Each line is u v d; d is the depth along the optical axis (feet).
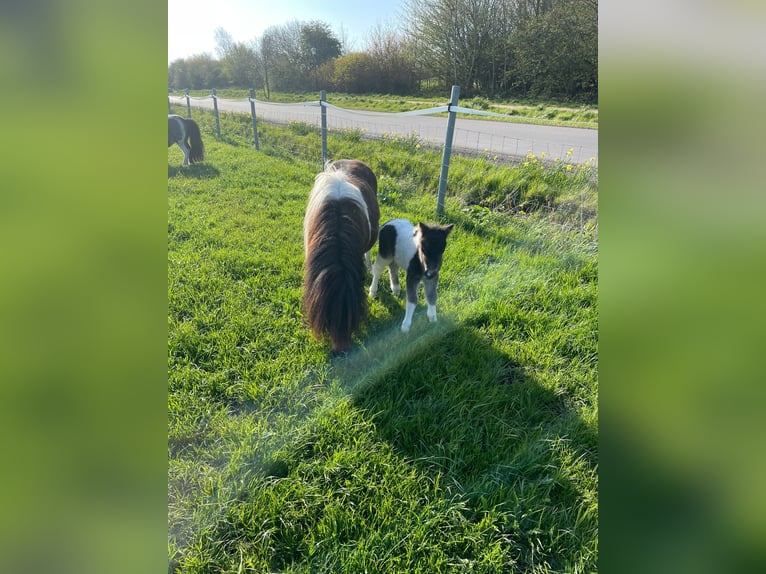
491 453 8.00
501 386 9.53
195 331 11.07
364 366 10.07
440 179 18.44
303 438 8.20
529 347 10.71
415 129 35.73
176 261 14.49
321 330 9.59
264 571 6.41
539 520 6.98
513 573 6.44
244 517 6.98
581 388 9.57
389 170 24.85
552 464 7.83
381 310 12.65
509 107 41.50
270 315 11.94
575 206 18.21
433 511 7.01
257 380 9.64
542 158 22.95
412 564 6.45
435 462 7.78
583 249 14.97
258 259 14.65
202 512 6.98
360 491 7.38
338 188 11.12
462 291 13.12
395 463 7.80
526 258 14.64
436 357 10.32
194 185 23.27
